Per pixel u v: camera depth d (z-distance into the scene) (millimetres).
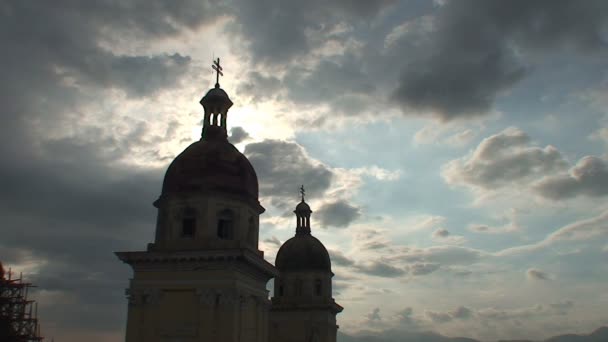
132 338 33781
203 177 36906
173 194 36719
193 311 33844
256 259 35938
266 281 40250
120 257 35062
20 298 64938
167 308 34156
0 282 63688
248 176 39281
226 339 32688
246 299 35625
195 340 33031
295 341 64875
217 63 45156
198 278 34188
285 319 65875
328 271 68688
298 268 67500
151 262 34812
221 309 33344
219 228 36875
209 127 42062
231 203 36906
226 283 33750
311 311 65625
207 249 34031
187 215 36562
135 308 34344
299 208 72750
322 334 64812
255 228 39281
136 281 34906
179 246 35344
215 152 38656
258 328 37719
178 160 38812
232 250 33594
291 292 66875
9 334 61656
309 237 70938
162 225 37406
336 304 67938
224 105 43250
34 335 64438
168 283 34438
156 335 33656
